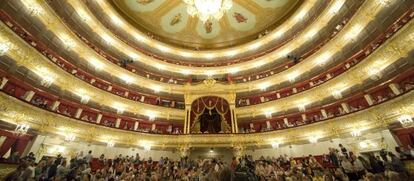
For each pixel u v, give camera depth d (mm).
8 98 13078
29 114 14570
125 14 29391
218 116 27547
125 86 25906
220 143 22641
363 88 17766
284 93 25562
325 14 22266
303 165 13562
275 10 29375
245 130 25438
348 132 16984
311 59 23016
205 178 10078
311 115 21734
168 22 31312
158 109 25828
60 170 10297
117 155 20656
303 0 27234
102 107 22250
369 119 15664
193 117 26359
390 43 14320
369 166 10023
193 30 33125
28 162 9445
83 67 21984
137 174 12438
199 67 32250
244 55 33250
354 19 17812
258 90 27391
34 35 16984
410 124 13141
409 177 8164
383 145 14625
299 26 27531
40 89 16844
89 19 22609
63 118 17062
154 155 22516
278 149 21406
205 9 20141
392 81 15383
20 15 15695
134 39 30234
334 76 19453
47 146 15852
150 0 27484
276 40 30344
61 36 18766
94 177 10266
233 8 29703
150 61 29828
